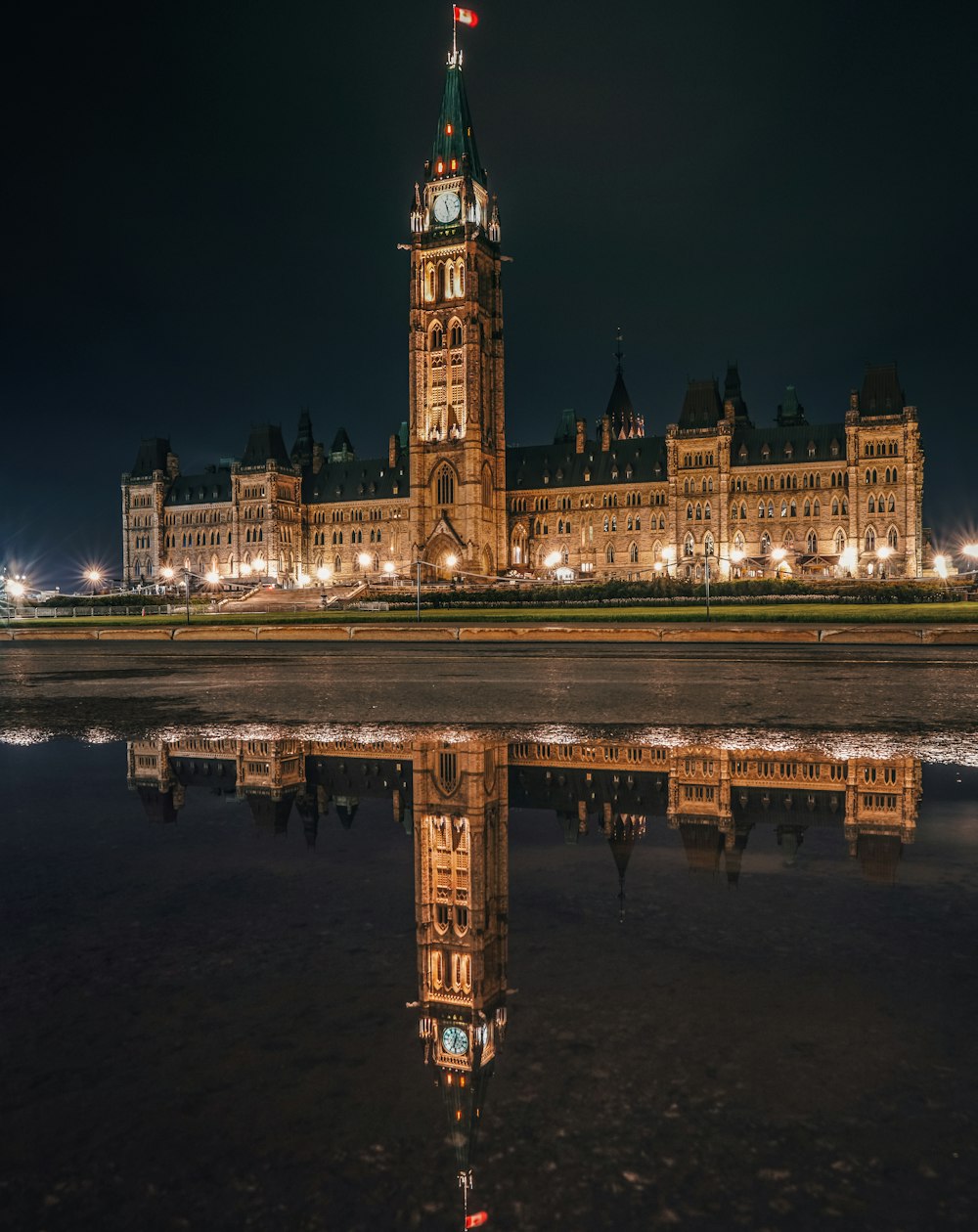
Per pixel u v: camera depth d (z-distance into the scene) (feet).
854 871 25.20
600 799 35.50
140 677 106.73
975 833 29.63
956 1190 11.25
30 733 57.31
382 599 336.90
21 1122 13.04
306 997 17.08
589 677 100.27
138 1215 10.98
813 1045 14.97
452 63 572.92
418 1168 11.87
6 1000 17.07
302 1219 10.82
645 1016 16.14
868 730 56.54
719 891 23.49
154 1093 13.78
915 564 496.64
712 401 551.59
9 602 410.11
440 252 563.89
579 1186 11.43
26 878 25.29
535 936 20.26
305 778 40.52
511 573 583.17
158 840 29.66
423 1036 15.44
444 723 61.31
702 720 62.34
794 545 528.22
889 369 510.17
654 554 581.94
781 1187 11.35
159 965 18.76
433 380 571.28
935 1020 15.89
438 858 27.02
